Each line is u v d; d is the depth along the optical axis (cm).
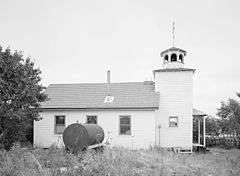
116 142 2716
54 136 2784
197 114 2966
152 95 2828
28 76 2086
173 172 1472
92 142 2114
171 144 2812
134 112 2722
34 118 2170
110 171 1295
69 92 3003
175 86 2881
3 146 1894
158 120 2852
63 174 1218
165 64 2988
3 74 1948
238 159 2180
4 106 1894
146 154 2005
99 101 2828
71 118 2800
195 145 2852
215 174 1537
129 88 2988
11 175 1191
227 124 3653
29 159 1448
